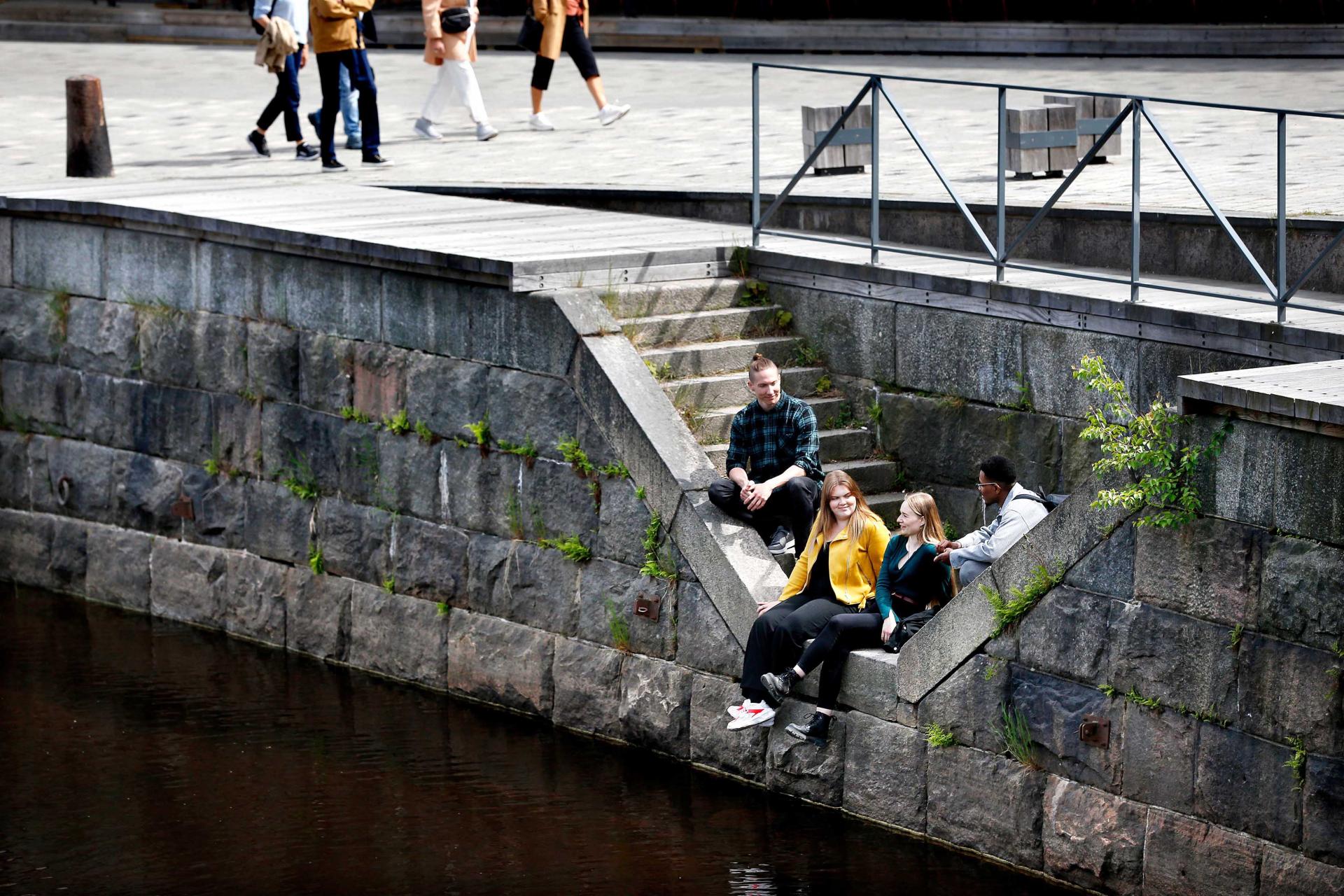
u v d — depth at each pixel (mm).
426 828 13383
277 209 18562
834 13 36406
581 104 28328
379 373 16641
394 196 19750
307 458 17438
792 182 15734
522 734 15438
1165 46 32281
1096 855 11938
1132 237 13117
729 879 12359
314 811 13758
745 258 16109
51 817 13664
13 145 24516
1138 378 13117
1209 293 12711
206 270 17969
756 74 15953
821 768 13570
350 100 24062
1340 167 18266
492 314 15570
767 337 15820
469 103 24656
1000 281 14055
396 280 16312
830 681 13305
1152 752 11602
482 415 15844
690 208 18969
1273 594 10805
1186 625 11320
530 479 15578
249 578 18094
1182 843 11484
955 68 31641
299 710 16062
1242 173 18188
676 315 15570
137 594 19125
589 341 14938
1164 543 11367
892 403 15055
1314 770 10734
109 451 19188
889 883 12258
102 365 19078
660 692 14719
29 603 19484
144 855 12961
